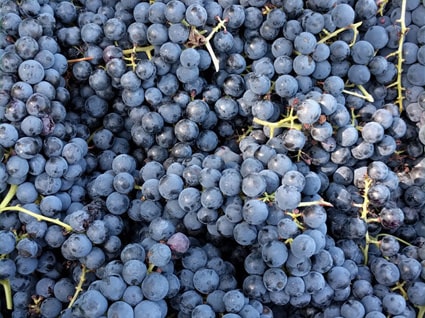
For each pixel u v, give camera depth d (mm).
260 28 310
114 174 308
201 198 278
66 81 322
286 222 264
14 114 283
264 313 278
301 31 304
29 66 292
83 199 309
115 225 295
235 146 322
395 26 315
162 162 320
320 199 278
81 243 278
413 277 287
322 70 303
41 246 293
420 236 319
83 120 331
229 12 303
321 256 272
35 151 285
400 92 316
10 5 313
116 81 312
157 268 271
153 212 295
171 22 303
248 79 307
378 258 297
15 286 295
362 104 312
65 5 324
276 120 307
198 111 303
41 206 290
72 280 300
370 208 303
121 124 331
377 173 295
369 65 308
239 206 273
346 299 283
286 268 272
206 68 311
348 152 300
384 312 283
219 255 295
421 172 314
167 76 309
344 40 309
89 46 316
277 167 279
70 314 277
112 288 258
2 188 289
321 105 290
